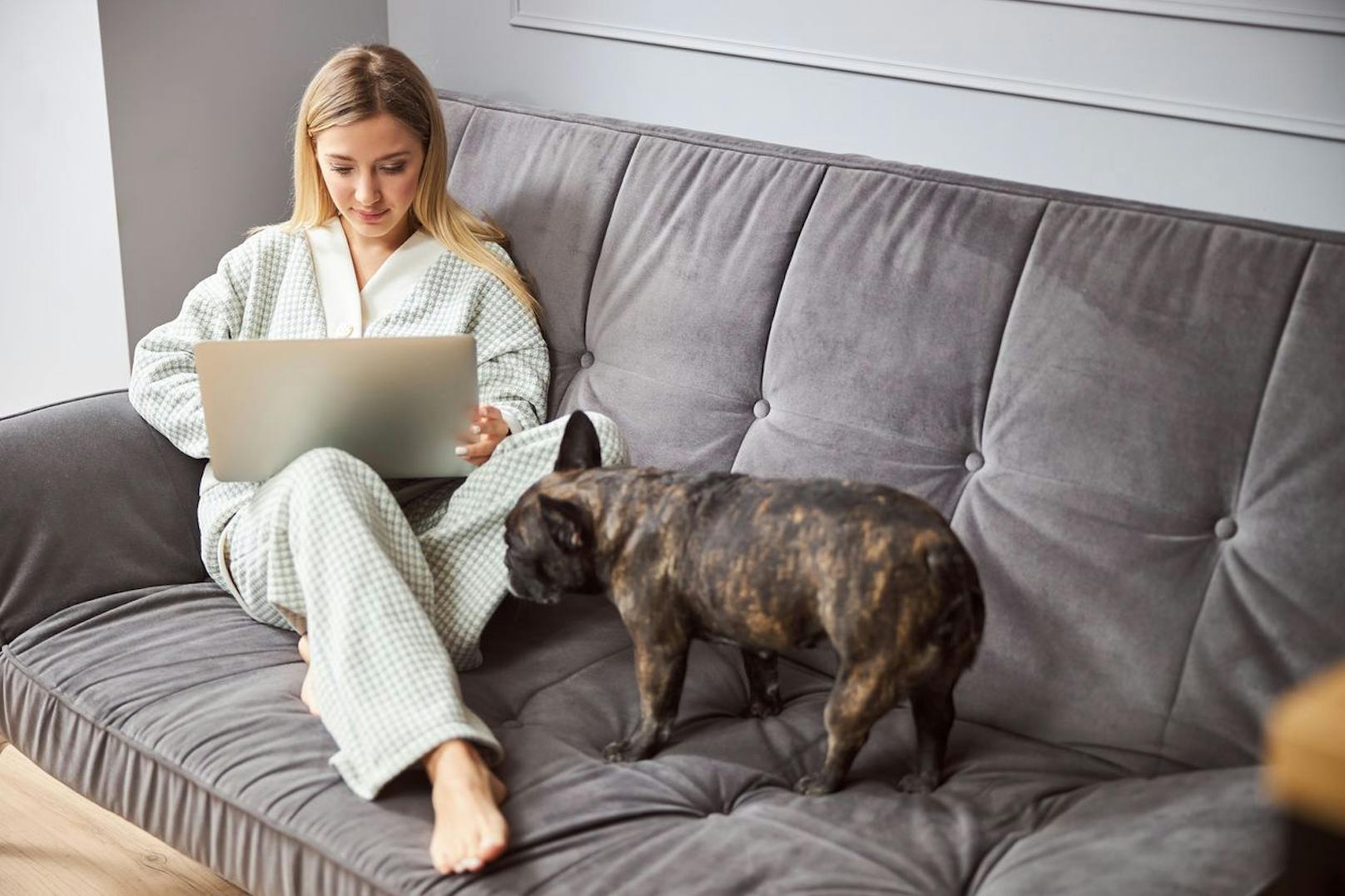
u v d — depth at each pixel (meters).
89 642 1.48
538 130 1.80
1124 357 1.33
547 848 1.14
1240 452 1.28
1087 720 1.31
